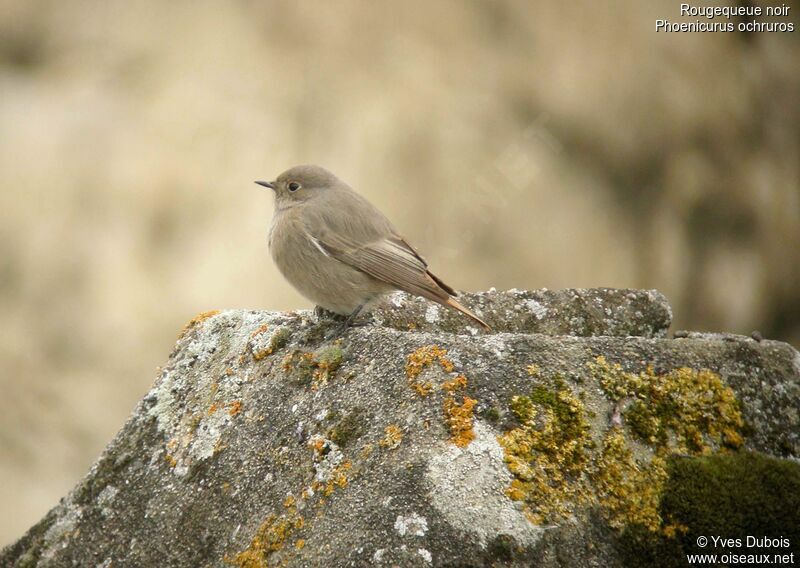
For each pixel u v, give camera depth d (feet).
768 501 15.74
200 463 18.98
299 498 16.97
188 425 19.79
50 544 19.66
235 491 18.10
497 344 17.26
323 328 19.80
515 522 15.30
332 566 15.55
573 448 15.98
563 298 22.66
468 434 16.05
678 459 16.07
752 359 17.24
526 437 15.99
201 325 21.50
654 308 22.62
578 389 16.51
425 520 15.35
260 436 18.44
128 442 20.26
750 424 16.71
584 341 17.25
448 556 15.06
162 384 20.80
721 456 16.16
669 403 16.57
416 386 16.92
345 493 16.38
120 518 19.29
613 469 15.90
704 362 17.03
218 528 17.90
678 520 15.66
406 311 23.36
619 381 16.65
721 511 15.69
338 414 17.53
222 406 19.56
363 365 18.06
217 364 20.45
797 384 17.19
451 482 15.61
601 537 15.46
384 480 16.01
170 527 18.52
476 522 15.28
